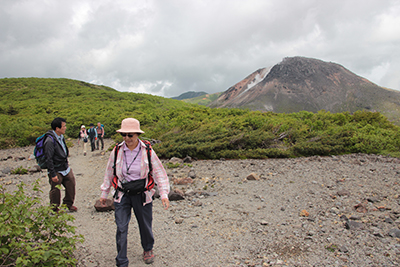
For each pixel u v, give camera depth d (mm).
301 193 5469
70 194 4648
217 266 2900
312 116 18125
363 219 3928
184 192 5805
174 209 4746
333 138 11820
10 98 45406
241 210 4645
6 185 6688
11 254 2348
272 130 13211
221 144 10383
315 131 14039
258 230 3768
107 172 2896
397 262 2734
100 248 3352
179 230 3873
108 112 27531
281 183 6305
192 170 8055
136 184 2754
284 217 4258
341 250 3059
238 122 14344
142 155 2789
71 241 2641
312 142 11195
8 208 2434
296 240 3418
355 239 3316
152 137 13859
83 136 11977
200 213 4555
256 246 3326
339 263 2805
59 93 49062
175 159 9383
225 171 7867
